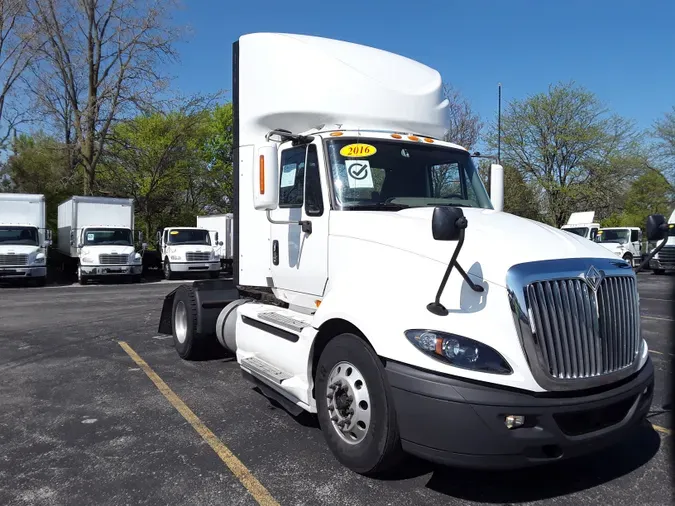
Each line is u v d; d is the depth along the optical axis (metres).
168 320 8.28
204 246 24.39
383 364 3.57
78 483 3.79
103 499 3.56
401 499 3.54
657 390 5.98
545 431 3.16
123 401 5.64
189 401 5.64
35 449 4.39
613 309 3.54
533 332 3.23
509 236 3.74
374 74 5.27
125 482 3.80
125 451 4.34
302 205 5.01
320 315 4.17
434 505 3.46
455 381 3.20
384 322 3.57
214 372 6.83
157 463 4.11
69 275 25.36
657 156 33.72
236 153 6.25
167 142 34.06
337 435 3.98
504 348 3.23
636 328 3.75
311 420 5.06
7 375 6.68
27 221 21.08
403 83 5.39
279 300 5.66
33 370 6.93
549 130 35.72
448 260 3.56
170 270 23.77
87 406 5.48
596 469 3.98
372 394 3.61
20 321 10.97
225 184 42.66
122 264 21.56
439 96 5.64
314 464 4.08
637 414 3.58
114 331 9.77
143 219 36.84
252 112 5.81
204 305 7.17
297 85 5.23
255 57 5.73
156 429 4.83
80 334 9.48
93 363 7.31
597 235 29.12
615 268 3.63
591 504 3.46
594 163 35.00
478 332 3.27
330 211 4.58
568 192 35.16
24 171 31.05
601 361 3.43
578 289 3.41
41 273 20.17
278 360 4.84
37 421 5.04
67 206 23.98
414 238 3.87
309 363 4.34
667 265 23.34
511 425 3.15
